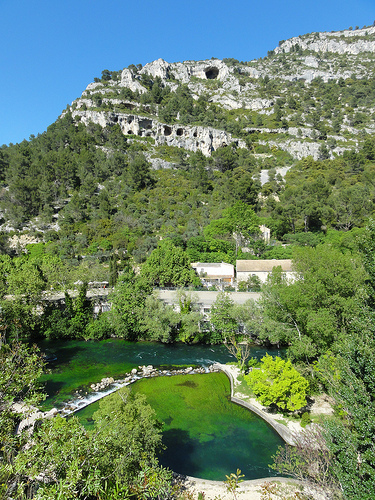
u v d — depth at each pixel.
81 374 38.75
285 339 39.03
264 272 70.31
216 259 85.31
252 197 117.94
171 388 35.62
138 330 48.97
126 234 98.69
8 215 109.31
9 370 14.05
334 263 33.94
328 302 32.19
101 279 71.75
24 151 143.00
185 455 25.02
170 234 95.12
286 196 115.50
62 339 50.53
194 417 30.36
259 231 94.25
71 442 10.98
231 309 47.22
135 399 22.38
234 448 25.88
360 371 17.34
